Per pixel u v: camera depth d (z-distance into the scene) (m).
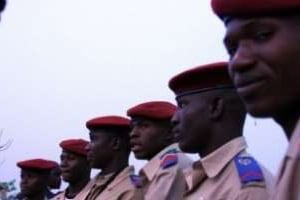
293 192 1.41
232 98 3.17
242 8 1.64
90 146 5.87
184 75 3.24
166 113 5.10
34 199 8.37
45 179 8.37
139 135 5.15
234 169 2.97
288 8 1.58
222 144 3.14
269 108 1.61
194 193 3.12
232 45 1.73
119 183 5.50
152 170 4.91
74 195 7.07
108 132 5.75
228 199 2.86
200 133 3.20
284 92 1.59
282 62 1.58
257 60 1.61
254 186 2.79
